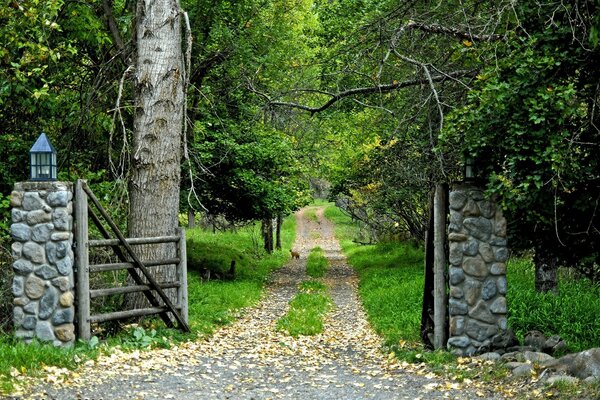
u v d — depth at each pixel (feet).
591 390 21.67
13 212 29.30
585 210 29.53
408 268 74.49
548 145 26.30
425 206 72.28
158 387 24.20
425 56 41.16
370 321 46.03
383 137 51.55
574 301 40.83
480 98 27.89
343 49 45.19
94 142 48.47
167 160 38.58
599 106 28.04
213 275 70.90
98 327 33.94
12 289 29.73
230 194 72.95
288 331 41.01
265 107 48.62
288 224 193.36
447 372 26.94
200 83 61.82
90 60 52.90
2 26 37.32
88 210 31.12
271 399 23.38
